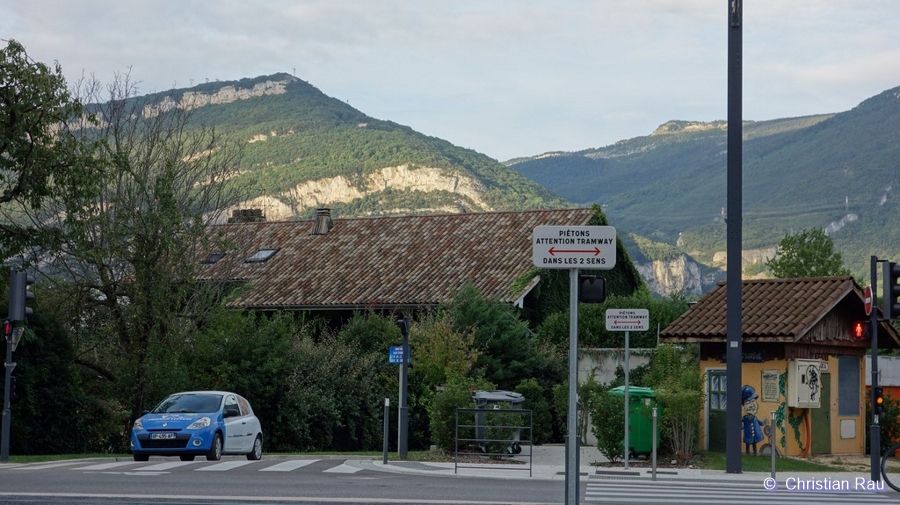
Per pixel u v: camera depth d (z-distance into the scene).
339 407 34.88
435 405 25.70
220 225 56.28
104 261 33.38
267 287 47.25
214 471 19.72
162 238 32.22
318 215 53.69
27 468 20.05
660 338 27.19
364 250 49.75
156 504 13.85
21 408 28.28
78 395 30.08
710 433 26.52
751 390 25.94
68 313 33.69
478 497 15.84
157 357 32.47
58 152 29.25
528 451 28.98
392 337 36.97
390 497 15.46
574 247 12.10
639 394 24.09
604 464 23.84
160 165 36.91
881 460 19.06
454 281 44.00
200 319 34.19
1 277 30.00
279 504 14.16
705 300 27.84
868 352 31.19
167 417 23.27
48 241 30.62
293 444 33.50
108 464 21.67
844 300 27.06
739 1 22.28
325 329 41.97
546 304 44.38
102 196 34.50
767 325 25.28
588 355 34.44
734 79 22.38
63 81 29.02
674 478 20.55
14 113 28.16
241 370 33.06
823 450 26.28
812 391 25.44
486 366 35.53
